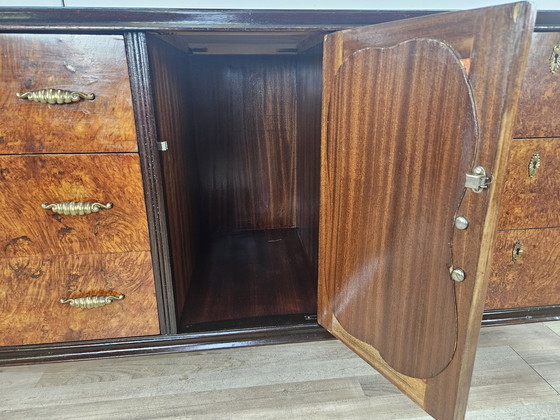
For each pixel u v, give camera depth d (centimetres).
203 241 149
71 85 72
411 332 70
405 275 68
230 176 150
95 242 81
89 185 77
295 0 97
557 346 103
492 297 93
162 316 89
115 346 89
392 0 100
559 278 94
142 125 75
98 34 70
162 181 80
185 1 93
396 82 63
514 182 83
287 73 139
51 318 85
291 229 158
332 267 88
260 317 99
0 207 76
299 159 142
